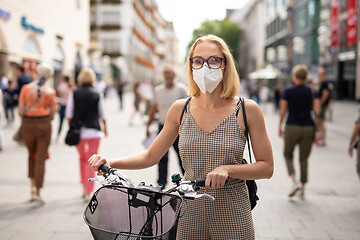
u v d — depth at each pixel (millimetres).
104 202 1772
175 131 2160
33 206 4641
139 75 58281
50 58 22734
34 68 20281
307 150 5219
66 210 4512
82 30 29438
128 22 45906
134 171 6039
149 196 1716
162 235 1563
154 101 5379
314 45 32344
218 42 2010
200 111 2033
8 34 17391
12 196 5027
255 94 23188
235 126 1967
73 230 3898
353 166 7215
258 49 57500
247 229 1970
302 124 5172
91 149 4969
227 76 1995
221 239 1979
